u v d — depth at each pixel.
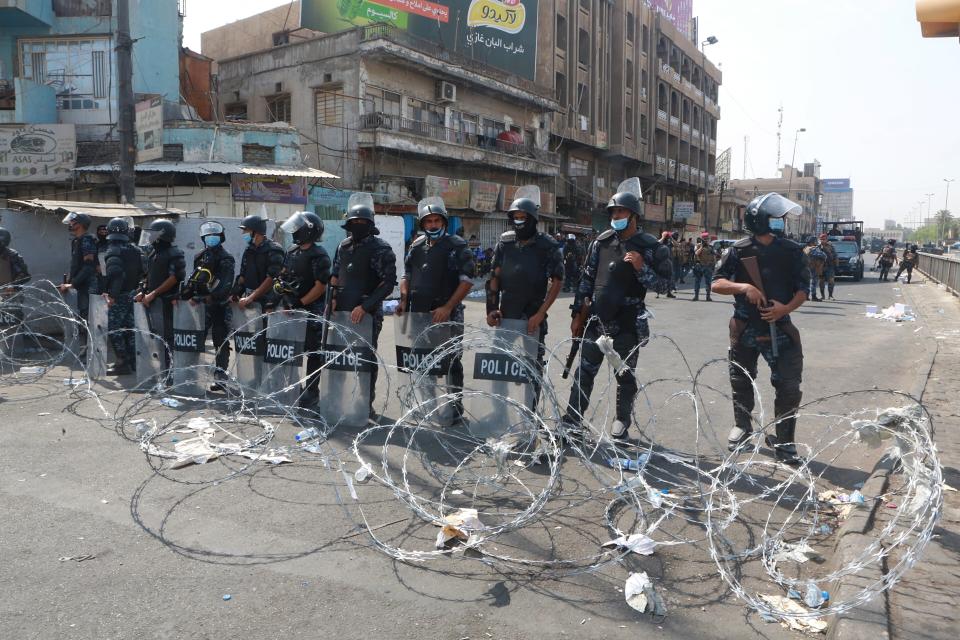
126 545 3.37
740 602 2.89
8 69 17.98
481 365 5.09
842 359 8.91
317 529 3.58
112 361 8.02
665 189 49.19
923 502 2.84
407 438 5.22
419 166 25.33
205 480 4.29
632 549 3.29
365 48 22.14
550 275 5.11
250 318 6.41
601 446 4.86
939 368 7.66
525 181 31.38
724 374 7.87
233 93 25.55
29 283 9.76
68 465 4.54
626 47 40.72
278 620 2.71
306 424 5.64
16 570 3.09
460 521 3.50
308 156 23.61
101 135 18.09
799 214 4.59
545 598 2.90
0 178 16.92
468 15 27.69
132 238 9.80
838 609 2.57
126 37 11.71
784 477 4.41
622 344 4.95
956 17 3.59
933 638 2.38
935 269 26.84
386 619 2.73
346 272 5.71
